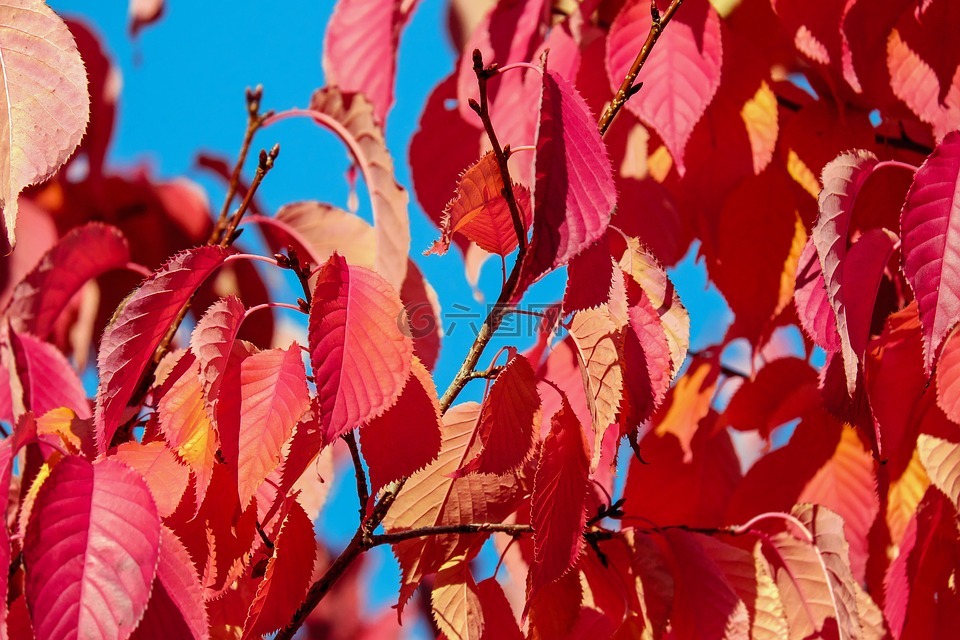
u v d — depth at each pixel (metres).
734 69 1.38
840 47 1.38
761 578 1.32
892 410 1.32
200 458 1.19
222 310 1.19
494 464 1.21
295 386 1.18
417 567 1.27
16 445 1.16
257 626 1.19
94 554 1.14
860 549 1.40
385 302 1.17
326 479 1.34
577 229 1.12
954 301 1.22
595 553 1.31
